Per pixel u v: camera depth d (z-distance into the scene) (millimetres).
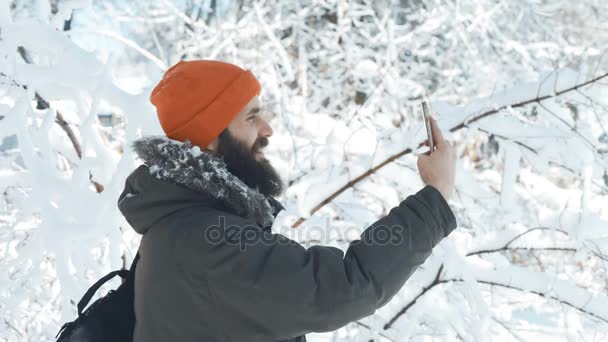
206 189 1166
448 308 2357
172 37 5438
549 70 2230
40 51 2221
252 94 1330
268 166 1389
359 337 2479
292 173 2936
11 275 2338
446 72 4949
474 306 2277
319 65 5270
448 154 1284
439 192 1195
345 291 1071
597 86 2225
